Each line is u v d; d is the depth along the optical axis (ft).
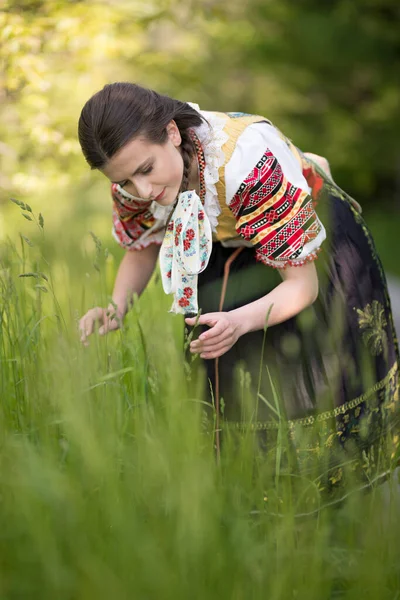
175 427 6.57
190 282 7.78
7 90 13.93
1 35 13.17
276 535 6.34
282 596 5.90
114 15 14.29
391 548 6.49
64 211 14.49
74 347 7.25
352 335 8.14
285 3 41.39
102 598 5.36
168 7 15.53
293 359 7.97
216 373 8.18
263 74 41.78
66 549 5.80
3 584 5.62
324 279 8.07
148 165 7.03
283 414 7.86
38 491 5.72
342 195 8.71
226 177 7.38
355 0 43.29
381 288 8.60
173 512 6.08
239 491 6.58
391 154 46.60
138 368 7.54
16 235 12.57
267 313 7.11
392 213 50.80
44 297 9.55
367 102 45.91
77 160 14.34
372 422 8.27
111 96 6.91
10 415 7.18
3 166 14.33
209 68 36.22
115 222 8.88
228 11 17.98
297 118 45.24
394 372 8.64
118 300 9.02
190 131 7.44
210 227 7.62
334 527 7.25
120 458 6.51
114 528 5.91
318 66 43.39
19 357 7.57
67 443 6.49
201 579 5.73
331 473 7.95
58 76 14.65
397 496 6.92
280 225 7.38
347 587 6.72
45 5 13.88
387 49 43.39
